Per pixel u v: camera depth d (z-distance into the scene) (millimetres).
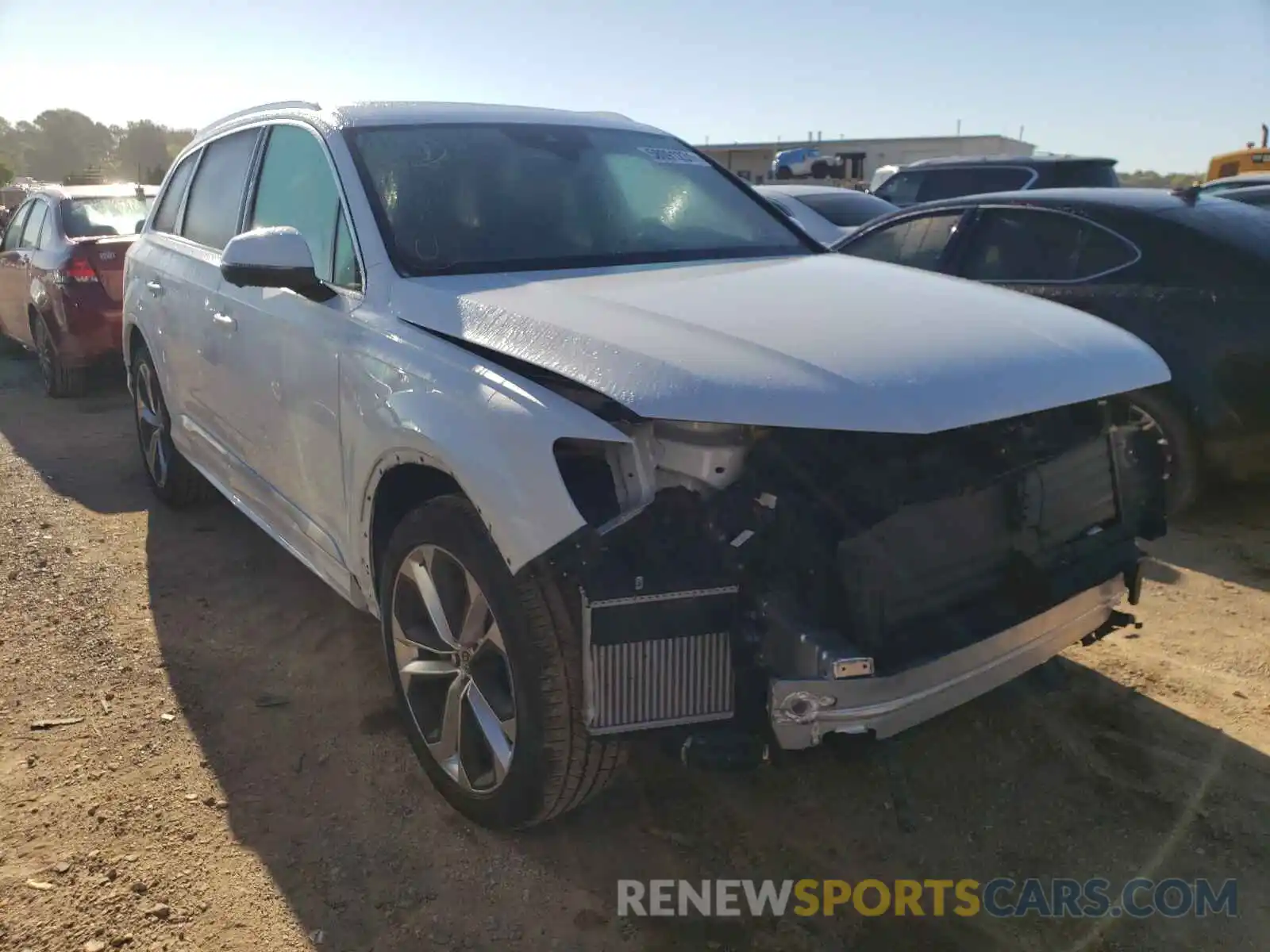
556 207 3502
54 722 3354
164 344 4801
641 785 3023
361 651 3857
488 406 2471
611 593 2232
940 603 2457
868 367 2336
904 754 3174
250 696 3535
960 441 2572
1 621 4098
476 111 3844
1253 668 3662
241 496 4199
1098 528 2910
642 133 4188
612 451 2385
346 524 3164
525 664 2400
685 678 2289
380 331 2953
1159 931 2467
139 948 2398
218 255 4301
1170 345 4750
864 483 2395
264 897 2566
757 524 2336
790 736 2264
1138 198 5242
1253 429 4605
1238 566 4562
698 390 2244
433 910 2529
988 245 5641
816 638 2270
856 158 32375
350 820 2869
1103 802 2938
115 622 4086
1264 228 4863
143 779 3047
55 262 7945
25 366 10312
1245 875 2643
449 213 3309
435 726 2924
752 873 2666
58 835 2785
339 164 3395
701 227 3754
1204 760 3117
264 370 3615
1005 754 3166
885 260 6207
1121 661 3723
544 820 2609
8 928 2445
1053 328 2760
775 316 2617
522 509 2318
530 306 2711
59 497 5723
